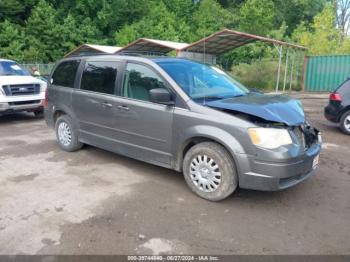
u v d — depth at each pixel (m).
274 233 3.57
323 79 20.80
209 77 5.14
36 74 12.05
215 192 4.23
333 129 8.90
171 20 37.12
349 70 19.94
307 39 30.44
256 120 4.00
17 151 6.52
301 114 4.33
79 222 3.76
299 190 4.67
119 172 5.33
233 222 3.79
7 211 4.02
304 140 4.27
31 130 8.55
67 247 3.30
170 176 5.16
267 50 29.22
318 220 3.85
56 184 4.84
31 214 3.94
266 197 4.43
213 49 21.48
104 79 5.51
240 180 4.04
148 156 4.93
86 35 33.84
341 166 5.72
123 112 5.11
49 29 32.16
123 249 3.28
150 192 4.57
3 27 30.86
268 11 34.66
